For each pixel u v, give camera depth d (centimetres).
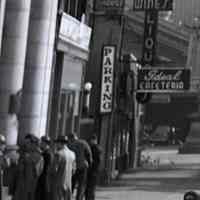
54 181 1180
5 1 1573
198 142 5381
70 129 2261
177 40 6875
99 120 2305
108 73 2269
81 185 1480
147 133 7269
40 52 1825
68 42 2100
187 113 7606
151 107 7719
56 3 1895
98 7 2361
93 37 2398
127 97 2828
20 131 1792
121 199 1809
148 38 2722
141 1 2316
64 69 2102
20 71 1631
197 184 2431
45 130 1905
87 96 2433
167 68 2516
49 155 1184
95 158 1559
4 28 1617
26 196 1109
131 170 3095
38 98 1822
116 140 2738
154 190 2139
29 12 1720
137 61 3025
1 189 1027
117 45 2341
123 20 2353
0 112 1603
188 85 2484
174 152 5434
